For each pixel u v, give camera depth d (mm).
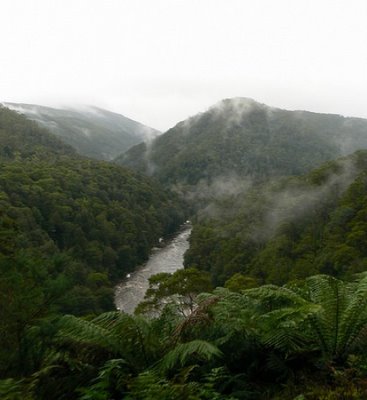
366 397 3465
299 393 3863
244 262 55750
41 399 3770
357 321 4570
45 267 4926
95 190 84125
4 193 60250
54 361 4320
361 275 5785
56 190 73875
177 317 5637
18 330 4293
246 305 5402
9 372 4117
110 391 3918
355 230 41969
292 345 4406
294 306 5047
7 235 6672
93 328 4402
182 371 3703
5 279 4465
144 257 71750
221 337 4668
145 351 4555
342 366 4355
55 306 4625
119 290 53781
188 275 27406
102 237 67250
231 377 4008
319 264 39781
